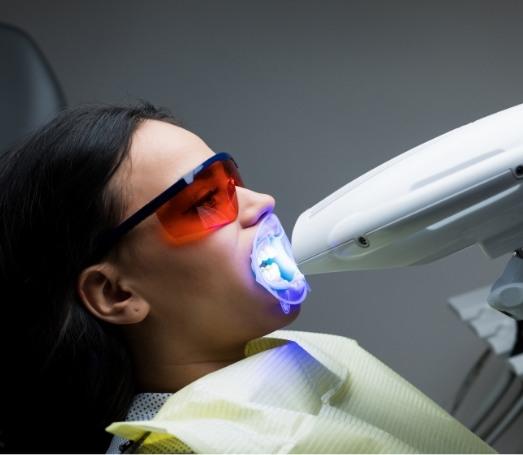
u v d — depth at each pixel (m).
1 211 0.85
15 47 1.35
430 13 1.72
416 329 1.81
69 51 1.79
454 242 0.81
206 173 0.83
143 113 0.88
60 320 0.83
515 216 0.79
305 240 0.84
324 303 1.82
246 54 1.77
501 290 0.83
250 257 0.83
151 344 0.86
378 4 1.73
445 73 1.73
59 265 0.83
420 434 0.88
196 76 1.78
